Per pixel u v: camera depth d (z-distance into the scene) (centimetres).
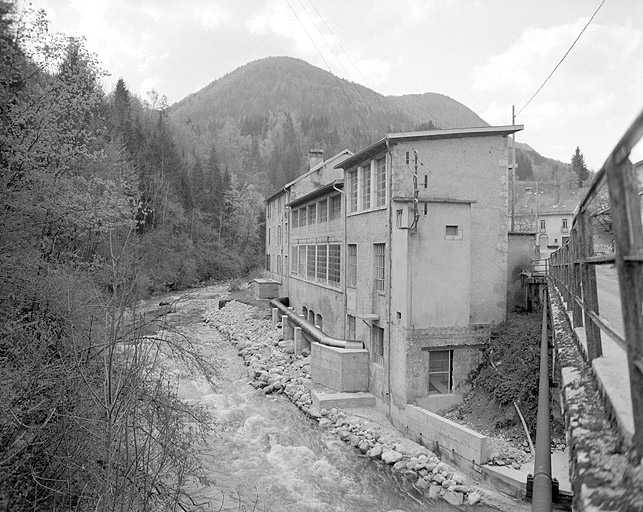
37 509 765
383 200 1770
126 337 979
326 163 3566
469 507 1140
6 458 693
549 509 334
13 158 1058
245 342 2784
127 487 842
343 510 1147
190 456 1097
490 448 1285
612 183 176
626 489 176
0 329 883
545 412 484
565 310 748
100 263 1226
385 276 1688
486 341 1606
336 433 1591
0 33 1027
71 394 827
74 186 1302
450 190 1666
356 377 1850
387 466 1368
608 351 410
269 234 4838
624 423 212
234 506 1143
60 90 1187
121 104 6488
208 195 7369
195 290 5244
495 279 1689
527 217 5425
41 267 1105
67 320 911
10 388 755
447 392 1584
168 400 1012
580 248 394
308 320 2881
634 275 173
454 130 1634
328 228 2459
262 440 1541
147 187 4431
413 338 1531
